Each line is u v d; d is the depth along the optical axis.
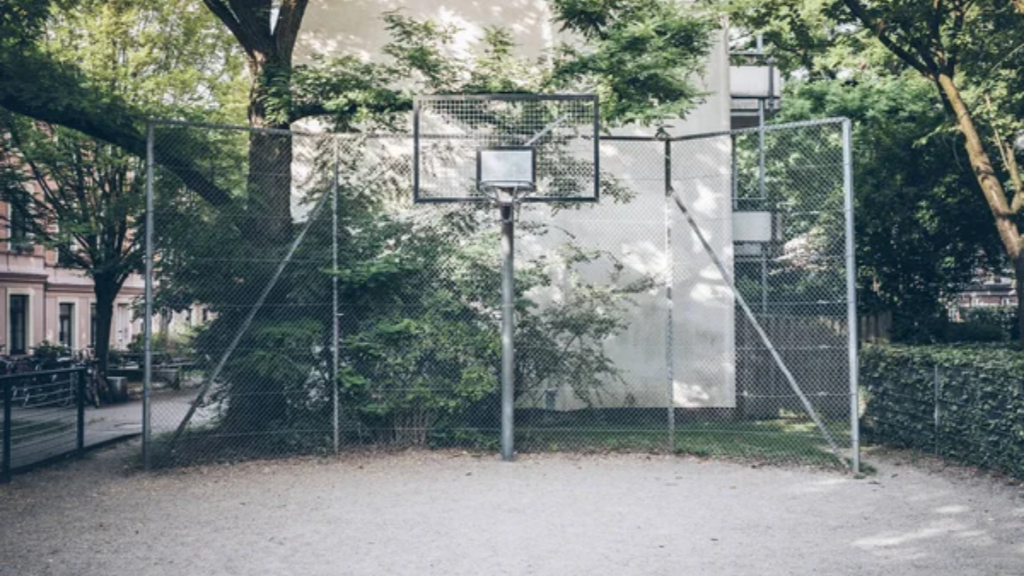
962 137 15.90
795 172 10.23
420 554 6.17
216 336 10.37
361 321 10.96
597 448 10.90
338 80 11.40
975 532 6.76
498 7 14.09
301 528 6.97
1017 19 13.66
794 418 10.56
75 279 32.94
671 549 6.29
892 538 6.59
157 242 10.13
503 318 10.45
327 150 10.98
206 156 10.44
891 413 11.26
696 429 10.96
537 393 11.45
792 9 13.90
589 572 5.72
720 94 14.13
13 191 20.03
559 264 11.96
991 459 9.28
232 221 10.45
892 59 15.86
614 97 11.09
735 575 5.63
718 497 8.17
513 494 8.32
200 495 8.37
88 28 19.78
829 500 8.02
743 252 11.59
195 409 10.23
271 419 10.54
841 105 19.92
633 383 13.43
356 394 10.81
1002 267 17.36
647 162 13.84
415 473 9.45
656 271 13.62
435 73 11.57
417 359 11.03
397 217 11.20
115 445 12.00
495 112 10.73
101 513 7.58
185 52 20.92
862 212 16.80
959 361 9.82
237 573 5.71
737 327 13.25
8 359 20.81
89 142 19.27
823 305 10.05
